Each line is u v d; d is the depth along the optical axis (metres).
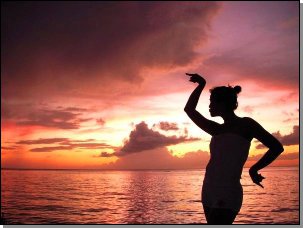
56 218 11.98
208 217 1.40
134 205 14.87
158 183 27.06
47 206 15.05
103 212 13.16
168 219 11.45
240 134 1.44
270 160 1.41
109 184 27.23
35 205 15.43
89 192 21.03
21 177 37.38
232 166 1.40
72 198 17.88
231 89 1.51
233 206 1.37
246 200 14.59
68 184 27.88
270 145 1.41
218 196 1.38
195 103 1.58
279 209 12.54
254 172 1.42
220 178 1.40
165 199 16.61
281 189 18.16
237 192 1.39
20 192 21.72
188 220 11.21
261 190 17.84
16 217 12.25
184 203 15.08
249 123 1.45
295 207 12.88
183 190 20.88
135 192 20.45
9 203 16.20
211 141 1.51
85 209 13.96
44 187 25.28
